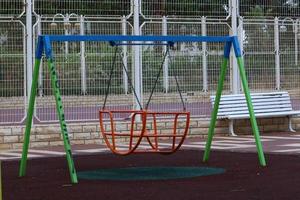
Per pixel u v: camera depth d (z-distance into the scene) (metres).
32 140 18.06
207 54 20.00
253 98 20.69
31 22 17.97
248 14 20.53
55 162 14.48
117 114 18.94
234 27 20.19
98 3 18.89
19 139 17.94
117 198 9.70
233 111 20.41
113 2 18.94
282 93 21.19
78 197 9.86
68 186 10.96
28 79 18.02
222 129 20.47
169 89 19.53
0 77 17.86
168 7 19.52
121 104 19.06
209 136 14.08
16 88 17.97
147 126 19.12
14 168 13.55
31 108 12.20
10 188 10.84
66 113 18.52
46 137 18.23
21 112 17.98
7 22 17.80
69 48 18.44
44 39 11.47
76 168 13.46
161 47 19.38
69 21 18.28
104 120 18.89
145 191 10.30
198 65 19.91
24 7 17.91
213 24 19.94
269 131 21.19
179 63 19.62
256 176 11.74
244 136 20.33
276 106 21.08
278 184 10.75
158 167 13.47
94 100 18.81
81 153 16.45
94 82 18.81
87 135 18.73
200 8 19.91
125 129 18.94
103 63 18.88
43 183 11.38
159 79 19.44
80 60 18.61
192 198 9.58
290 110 21.33
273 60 21.08
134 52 19.12
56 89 11.05
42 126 18.17
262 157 13.12
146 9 19.19
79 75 18.62
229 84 20.59
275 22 20.92
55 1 18.50
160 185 10.95
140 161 14.59
